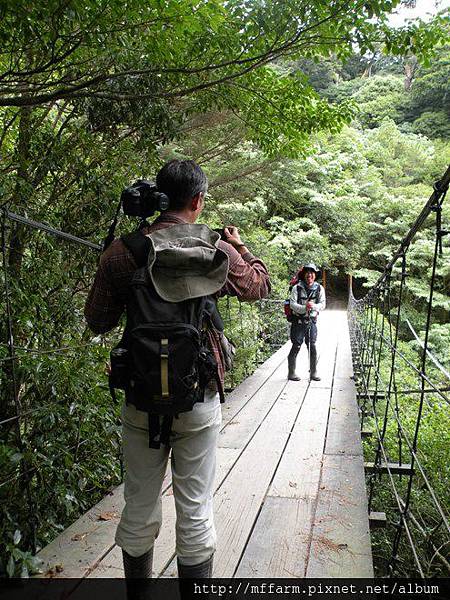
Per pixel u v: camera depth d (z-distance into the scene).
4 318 2.50
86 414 2.64
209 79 3.96
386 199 18.95
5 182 3.07
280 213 16.75
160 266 1.37
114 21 2.66
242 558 2.14
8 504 2.14
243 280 1.49
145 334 1.31
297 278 5.91
